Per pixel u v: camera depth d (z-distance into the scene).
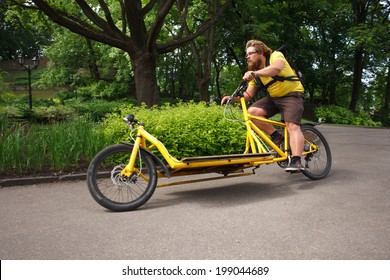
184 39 12.09
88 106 18.17
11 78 43.28
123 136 7.03
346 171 6.41
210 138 7.01
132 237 3.43
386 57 26.61
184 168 4.66
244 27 20.12
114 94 28.52
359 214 4.04
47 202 4.73
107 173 5.88
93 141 6.70
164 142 6.88
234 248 3.15
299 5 26.22
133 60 11.41
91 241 3.35
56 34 27.55
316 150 5.71
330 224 3.71
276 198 4.70
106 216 4.10
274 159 5.23
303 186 5.34
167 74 34.41
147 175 4.91
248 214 4.05
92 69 30.30
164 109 8.42
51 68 30.92
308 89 33.34
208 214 4.08
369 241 3.28
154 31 10.95
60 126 7.08
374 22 28.69
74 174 6.04
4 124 7.91
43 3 10.34
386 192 4.98
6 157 6.15
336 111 29.25
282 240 3.31
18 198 4.93
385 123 31.34
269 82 5.30
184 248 3.17
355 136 14.15
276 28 23.02
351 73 34.81
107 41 11.23
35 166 6.30
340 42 29.78
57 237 3.46
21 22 14.52
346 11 27.53
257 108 5.50
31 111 13.55
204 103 8.31
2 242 3.35
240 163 4.84
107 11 11.01
